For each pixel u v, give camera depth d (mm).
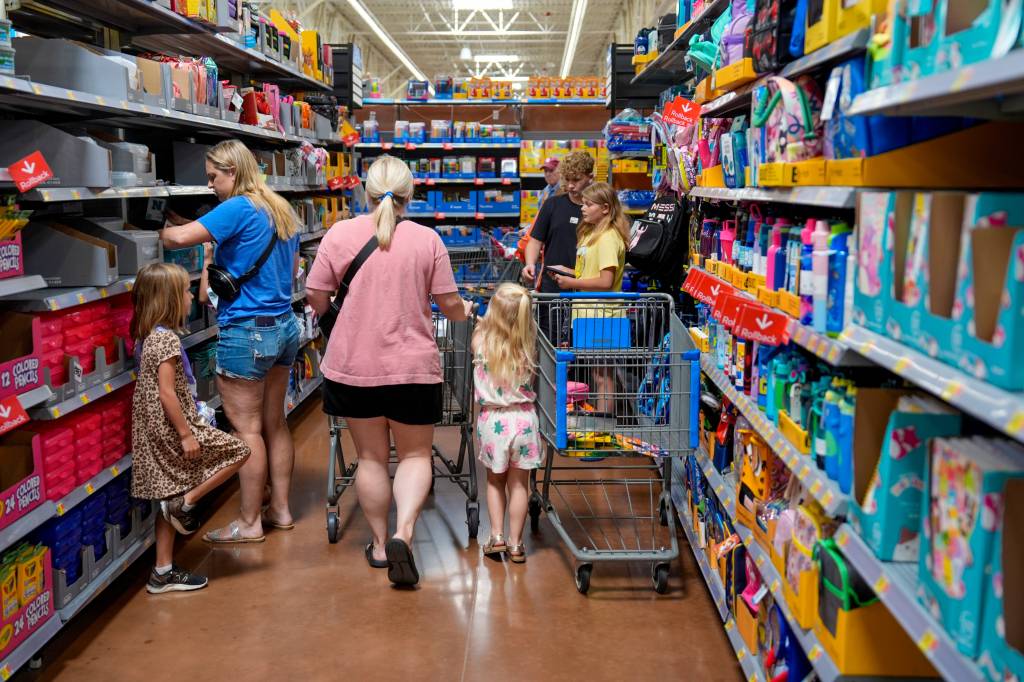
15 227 2869
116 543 3562
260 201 3938
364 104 10938
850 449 2012
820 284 2143
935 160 1905
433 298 3762
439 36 24656
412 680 2957
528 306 3721
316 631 3307
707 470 3463
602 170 8742
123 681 2943
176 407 3400
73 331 3215
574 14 16766
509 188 11219
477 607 3502
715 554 3398
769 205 3121
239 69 6504
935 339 1570
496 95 11281
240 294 3943
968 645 1442
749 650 2791
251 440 4082
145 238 3682
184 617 3416
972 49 1465
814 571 2186
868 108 1605
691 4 5090
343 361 3564
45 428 3092
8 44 2688
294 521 4469
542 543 4168
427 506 4699
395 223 3586
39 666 3010
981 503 1403
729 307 2721
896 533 1795
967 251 1447
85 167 3188
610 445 3629
